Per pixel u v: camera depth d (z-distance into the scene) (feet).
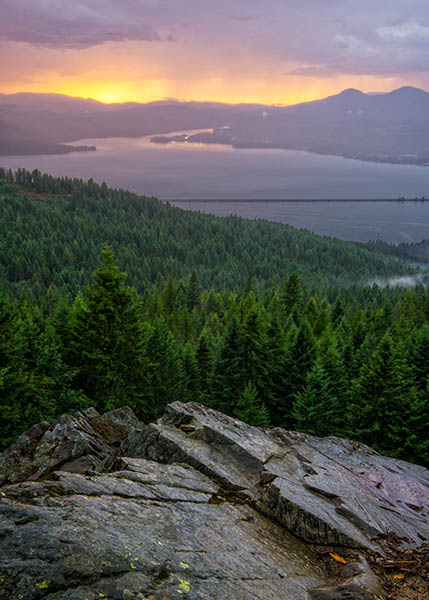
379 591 19.01
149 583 14.02
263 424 89.97
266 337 108.88
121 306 75.61
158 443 29.58
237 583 16.11
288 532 23.61
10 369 61.05
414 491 34.19
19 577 12.79
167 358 106.11
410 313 231.71
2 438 57.41
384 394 82.99
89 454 32.32
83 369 75.66
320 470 31.83
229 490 25.94
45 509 16.58
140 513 19.06
